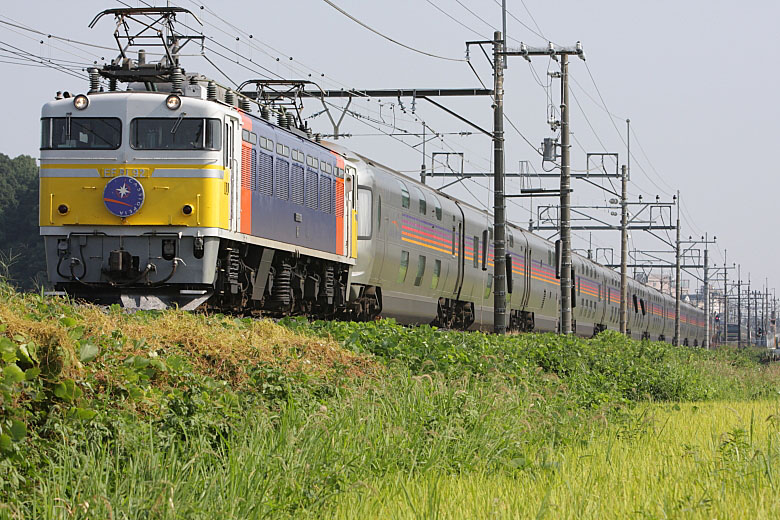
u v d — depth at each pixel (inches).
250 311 1908.2
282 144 1969.7
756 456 965.8
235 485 752.3
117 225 1660.9
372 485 810.2
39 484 702.5
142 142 1673.2
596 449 1136.2
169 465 767.7
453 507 781.3
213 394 953.5
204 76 1788.9
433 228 2935.5
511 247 3686.0
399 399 1099.3
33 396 764.6
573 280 4463.6
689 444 1165.1
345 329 1523.1
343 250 2320.4
